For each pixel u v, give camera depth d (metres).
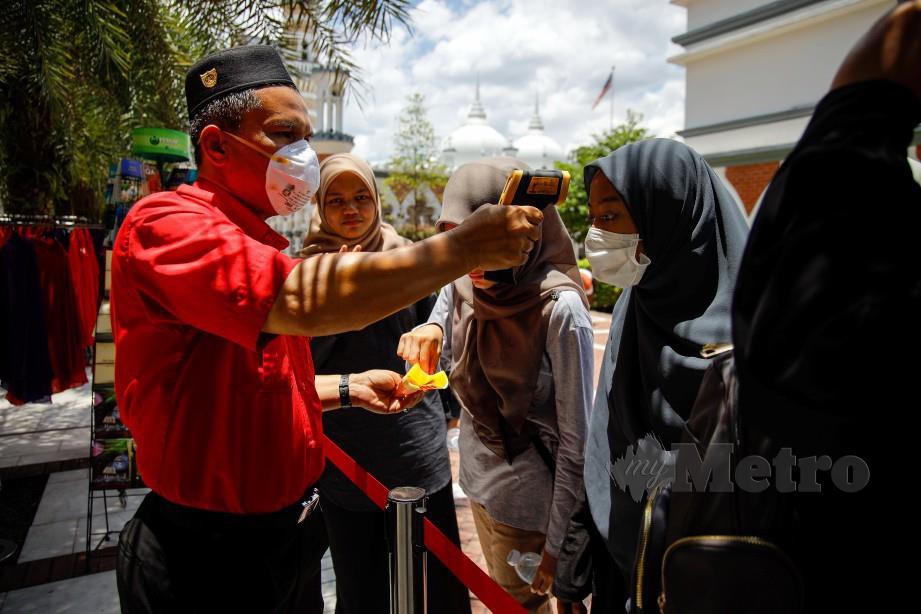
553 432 1.96
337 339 2.36
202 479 1.39
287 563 1.52
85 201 6.90
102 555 3.39
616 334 1.69
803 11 11.44
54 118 4.76
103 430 3.44
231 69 1.37
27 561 3.33
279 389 1.43
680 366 1.35
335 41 3.40
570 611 1.75
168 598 1.41
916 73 0.75
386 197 26.83
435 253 1.11
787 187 0.76
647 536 1.14
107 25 3.72
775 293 0.73
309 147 1.42
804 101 11.77
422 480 2.31
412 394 1.99
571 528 1.73
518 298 1.93
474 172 2.12
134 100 4.68
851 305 0.69
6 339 4.97
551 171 1.23
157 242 1.25
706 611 0.94
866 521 0.86
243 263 1.16
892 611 0.85
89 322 5.88
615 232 1.48
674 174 1.41
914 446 0.79
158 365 1.37
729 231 1.42
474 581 1.57
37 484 4.39
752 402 0.81
